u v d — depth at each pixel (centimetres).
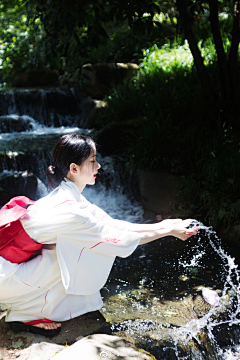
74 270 192
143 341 199
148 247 347
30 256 193
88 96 730
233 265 305
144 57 748
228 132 450
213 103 489
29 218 189
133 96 609
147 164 468
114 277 287
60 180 199
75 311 206
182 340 205
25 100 727
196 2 440
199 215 388
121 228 217
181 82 597
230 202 383
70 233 189
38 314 197
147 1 402
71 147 193
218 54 468
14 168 481
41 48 454
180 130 486
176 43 758
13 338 195
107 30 873
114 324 212
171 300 247
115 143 530
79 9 412
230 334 227
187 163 447
